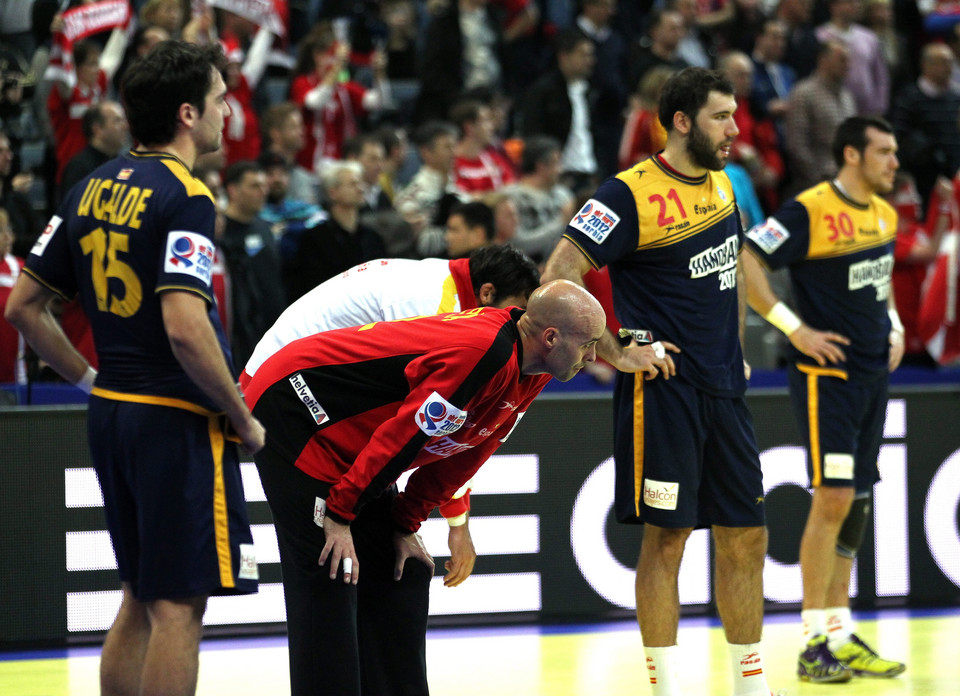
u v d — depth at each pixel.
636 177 13.57
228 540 10.96
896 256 26.41
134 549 11.14
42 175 28.42
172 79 10.94
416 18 36.56
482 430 11.29
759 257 16.75
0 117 26.19
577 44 30.61
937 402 21.38
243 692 16.03
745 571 14.08
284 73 31.33
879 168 16.56
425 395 10.46
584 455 20.39
